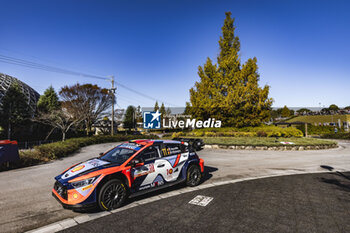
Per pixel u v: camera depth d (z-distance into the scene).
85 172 4.52
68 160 12.32
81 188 4.27
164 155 5.81
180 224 3.92
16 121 27.47
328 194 5.73
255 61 27.28
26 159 10.69
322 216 4.29
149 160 5.42
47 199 5.43
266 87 26.39
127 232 3.62
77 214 4.43
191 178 6.40
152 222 4.01
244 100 26.16
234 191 5.99
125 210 4.60
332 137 35.81
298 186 6.53
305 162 11.20
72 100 34.62
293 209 4.66
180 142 6.50
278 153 14.98
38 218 4.25
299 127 43.75
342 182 7.04
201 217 4.24
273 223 3.97
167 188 6.27
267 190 6.10
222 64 28.12
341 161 11.58
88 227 3.83
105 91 37.91
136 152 5.31
